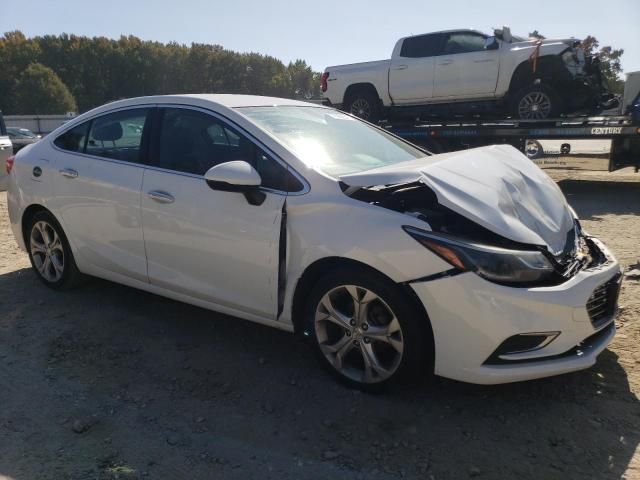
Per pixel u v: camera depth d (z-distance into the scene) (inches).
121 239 155.2
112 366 137.2
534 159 422.6
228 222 132.0
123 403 121.6
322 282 122.6
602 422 112.3
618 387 124.0
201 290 141.3
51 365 137.7
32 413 118.0
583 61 391.2
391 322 115.9
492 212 113.3
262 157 132.8
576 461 101.6
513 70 392.8
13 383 129.6
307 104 171.0
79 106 4101.9
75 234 167.6
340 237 117.2
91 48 4210.1
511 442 107.3
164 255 146.2
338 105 486.0
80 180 163.0
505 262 107.7
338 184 123.6
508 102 407.8
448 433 110.2
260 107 151.0
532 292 107.4
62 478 98.0
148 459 103.6
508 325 106.7
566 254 122.6
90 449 106.3
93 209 160.2
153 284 152.1
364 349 120.8
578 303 109.8
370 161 147.4
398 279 111.4
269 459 103.6
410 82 436.8
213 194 135.0
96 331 155.3
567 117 385.7
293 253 124.0
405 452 105.0
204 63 4576.8
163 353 143.3
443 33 422.9
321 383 128.3
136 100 160.1
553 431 110.2
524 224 119.2
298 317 129.3
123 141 158.4
